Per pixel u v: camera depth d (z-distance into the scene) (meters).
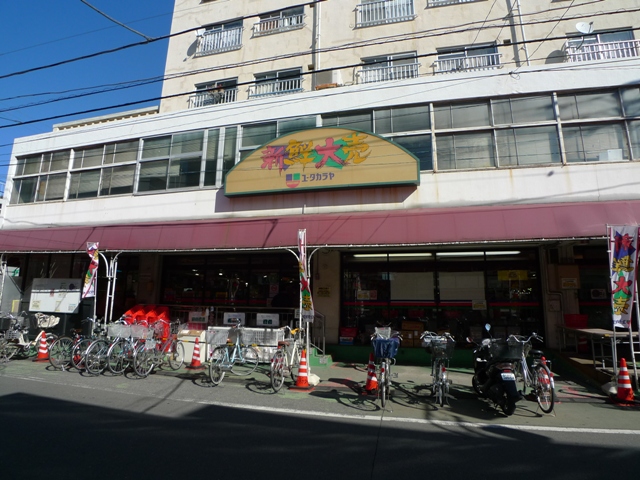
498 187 9.75
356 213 10.09
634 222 7.90
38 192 14.70
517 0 12.72
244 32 15.58
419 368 9.88
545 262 10.50
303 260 8.76
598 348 9.76
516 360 6.38
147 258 14.13
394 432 5.25
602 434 5.23
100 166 13.84
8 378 8.27
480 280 10.98
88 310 12.07
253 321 11.09
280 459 4.25
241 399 6.88
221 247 10.28
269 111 11.95
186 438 4.86
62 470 3.87
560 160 9.66
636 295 7.27
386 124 10.91
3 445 4.50
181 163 12.67
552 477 3.89
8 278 13.78
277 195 11.16
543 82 10.06
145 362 8.73
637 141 9.43
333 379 8.59
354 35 14.11
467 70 11.80
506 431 5.34
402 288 11.40
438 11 13.46
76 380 8.18
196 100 15.49
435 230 8.87
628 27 11.92
